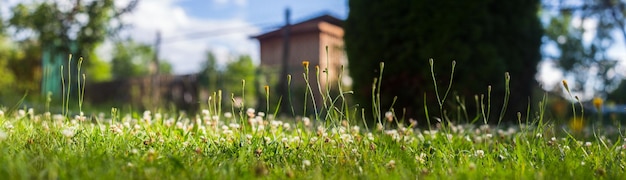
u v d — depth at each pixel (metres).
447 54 5.39
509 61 5.65
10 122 3.29
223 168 2.02
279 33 17.39
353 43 5.96
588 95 17.89
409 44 5.54
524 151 2.78
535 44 5.96
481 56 5.45
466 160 2.51
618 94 18.59
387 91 5.64
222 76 14.10
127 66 41.09
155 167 2.01
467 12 5.44
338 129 3.00
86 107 9.00
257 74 13.93
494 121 5.44
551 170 2.22
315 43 15.89
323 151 2.67
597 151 2.91
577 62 17.53
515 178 2.05
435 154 2.79
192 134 3.24
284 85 12.90
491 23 5.54
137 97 15.43
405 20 5.58
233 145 2.77
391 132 3.31
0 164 1.77
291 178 1.97
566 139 3.12
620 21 12.47
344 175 2.07
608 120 7.75
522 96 5.77
